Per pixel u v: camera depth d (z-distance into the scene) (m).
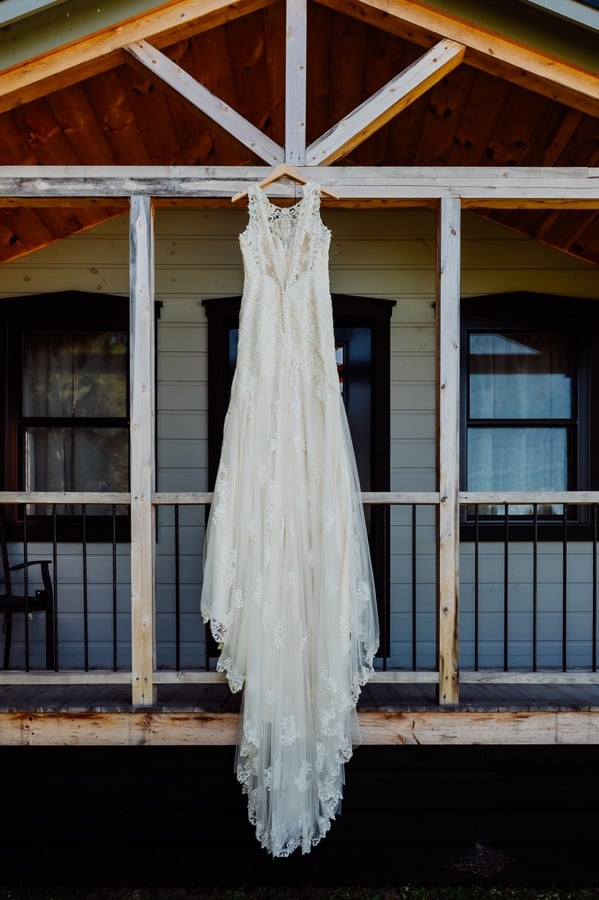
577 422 3.85
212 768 2.79
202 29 2.61
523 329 3.84
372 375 3.85
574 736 2.56
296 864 2.79
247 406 2.39
